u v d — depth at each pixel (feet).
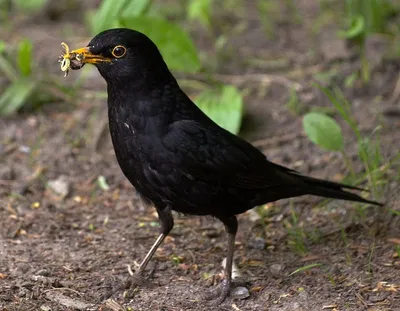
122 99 28.27
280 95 44.80
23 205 36.50
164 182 28.55
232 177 29.19
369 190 35.91
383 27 49.14
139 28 39.73
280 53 48.88
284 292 29.53
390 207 34.86
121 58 27.89
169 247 33.35
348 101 43.88
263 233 34.45
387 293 28.81
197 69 41.32
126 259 32.19
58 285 29.78
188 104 29.30
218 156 28.78
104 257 32.27
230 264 29.76
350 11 47.57
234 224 30.07
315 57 48.01
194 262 32.12
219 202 29.40
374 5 47.67
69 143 41.81
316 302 28.60
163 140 28.12
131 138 28.35
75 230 34.60
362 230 33.83
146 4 41.29
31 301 28.48
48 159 40.40
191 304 28.96
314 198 36.60
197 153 28.40
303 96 44.34
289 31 51.29
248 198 30.09
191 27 52.26
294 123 42.50
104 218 35.70
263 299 29.22
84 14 54.60
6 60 46.80
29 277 30.17
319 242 33.30
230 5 54.80
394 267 30.63
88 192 37.99
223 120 39.88
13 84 44.75
